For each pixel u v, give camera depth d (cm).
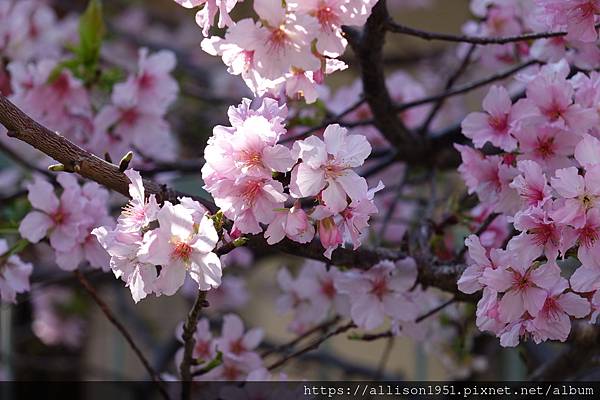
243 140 67
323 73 70
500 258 71
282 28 67
